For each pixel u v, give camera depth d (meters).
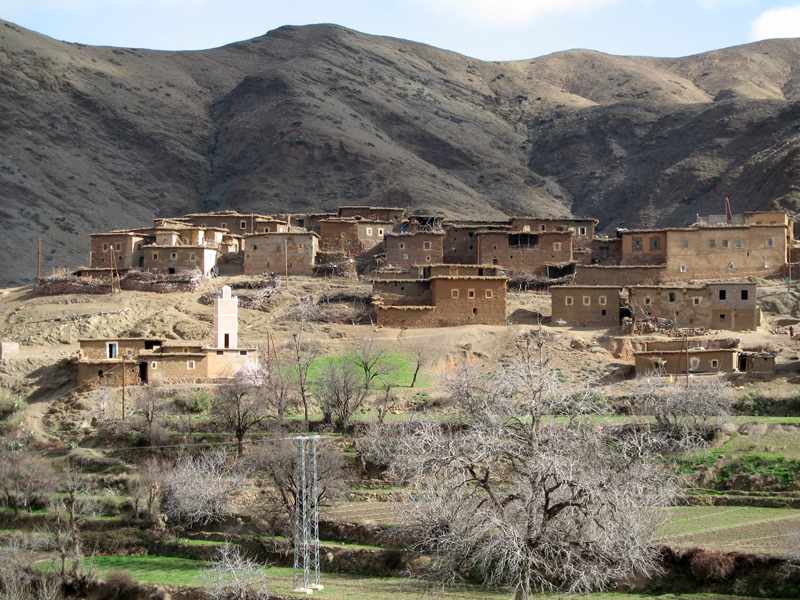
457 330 101.38
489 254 123.50
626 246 118.25
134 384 87.94
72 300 113.69
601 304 102.38
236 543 65.12
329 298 110.69
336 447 71.38
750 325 98.69
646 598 50.06
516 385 48.12
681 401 68.19
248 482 71.69
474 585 52.25
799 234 128.12
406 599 53.06
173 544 66.00
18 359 92.75
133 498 69.88
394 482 68.06
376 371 87.62
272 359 91.69
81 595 59.22
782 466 62.75
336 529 62.97
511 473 44.44
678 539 54.44
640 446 46.47
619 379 86.94
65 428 81.50
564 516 42.56
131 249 124.69
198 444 76.00
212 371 88.94
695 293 100.50
